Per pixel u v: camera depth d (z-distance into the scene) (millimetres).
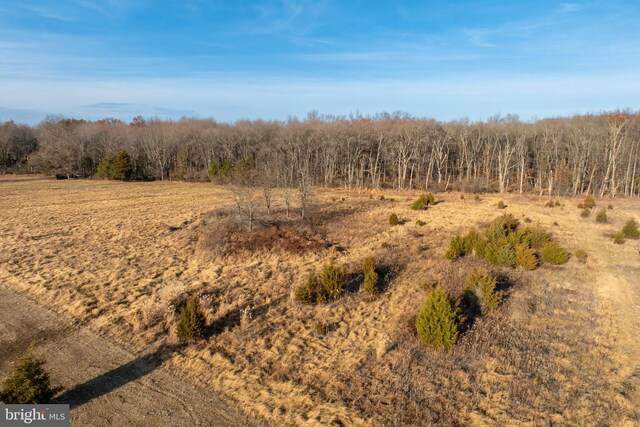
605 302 15562
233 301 16109
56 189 51375
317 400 10156
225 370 11641
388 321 14344
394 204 40219
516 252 19531
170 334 13625
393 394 10250
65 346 13180
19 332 14125
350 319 14727
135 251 23172
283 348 12766
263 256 22234
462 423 9156
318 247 23250
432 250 22297
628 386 10305
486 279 15016
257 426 9430
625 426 8852
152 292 17297
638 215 33000
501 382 10555
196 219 31406
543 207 37406
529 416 9266
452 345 11969
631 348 12164
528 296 15945
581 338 12820
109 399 10469
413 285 17359
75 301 16188
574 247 22891
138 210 35812
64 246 23906
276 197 38594
